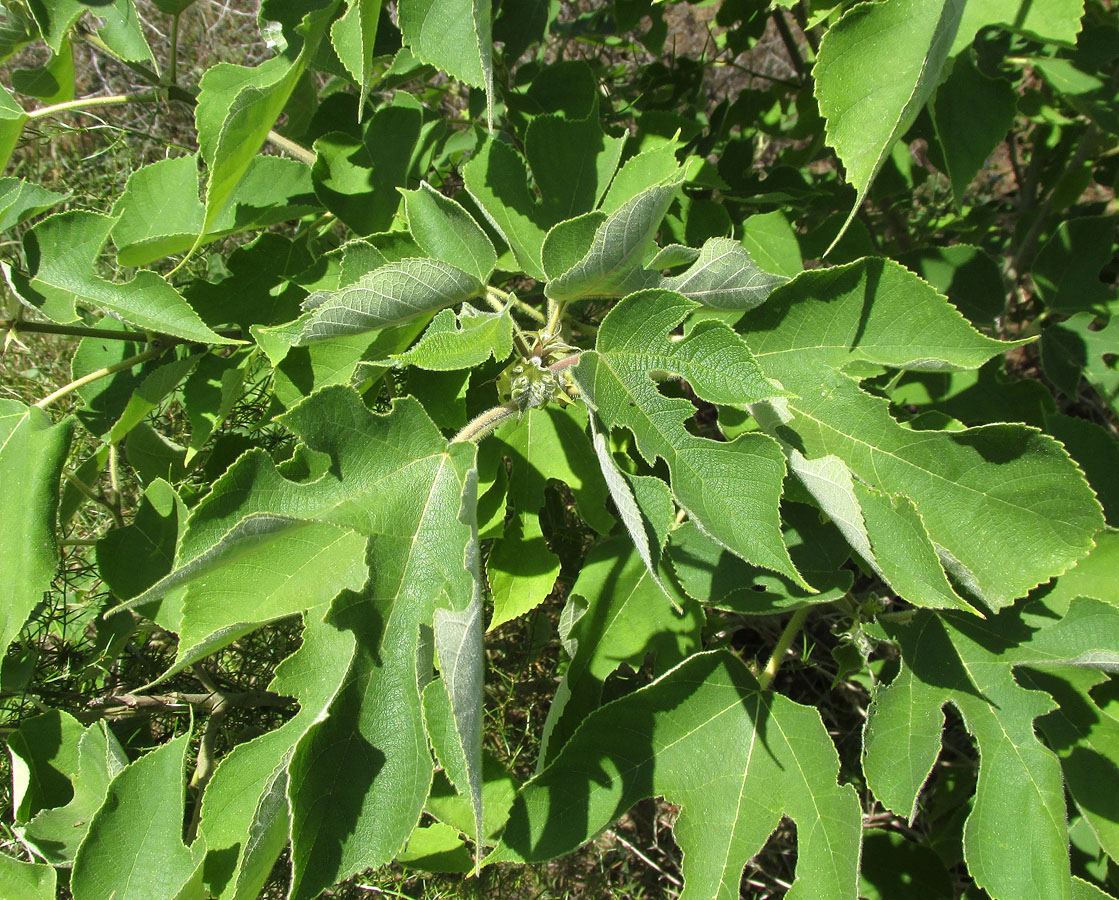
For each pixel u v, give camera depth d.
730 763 0.50
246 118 0.48
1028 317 0.87
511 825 0.48
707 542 0.53
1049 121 0.73
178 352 0.61
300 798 0.40
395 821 0.41
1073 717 0.50
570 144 0.55
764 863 0.83
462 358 0.44
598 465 0.56
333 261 0.58
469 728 0.39
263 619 0.42
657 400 0.44
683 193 0.62
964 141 0.54
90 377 0.58
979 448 0.46
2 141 0.56
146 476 0.64
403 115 0.60
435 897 0.73
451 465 0.45
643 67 0.96
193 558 0.39
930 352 0.47
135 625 0.59
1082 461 0.59
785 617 0.84
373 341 0.52
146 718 0.68
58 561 0.53
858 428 0.48
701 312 0.50
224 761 0.44
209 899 0.50
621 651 0.54
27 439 0.53
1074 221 0.66
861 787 0.82
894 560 0.46
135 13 0.58
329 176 0.59
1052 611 0.50
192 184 0.59
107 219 0.54
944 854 0.70
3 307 0.60
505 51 0.67
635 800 0.49
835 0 0.52
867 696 0.84
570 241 0.48
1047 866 0.47
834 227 0.62
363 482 0.44
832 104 0.42
